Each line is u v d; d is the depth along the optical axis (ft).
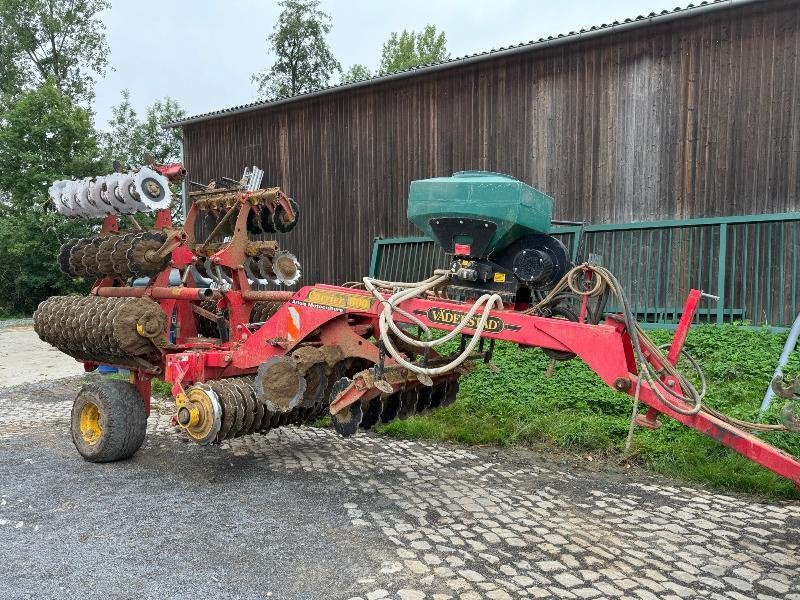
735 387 23.11
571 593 11.24
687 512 15.64
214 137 52.44
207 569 11.91
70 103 85.97
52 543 13.03
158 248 18.92
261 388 15.99
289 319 17.74
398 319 15.89
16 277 81.82
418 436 22.56
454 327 14.85
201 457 19.60
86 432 19.10
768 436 19.45
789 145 28.27
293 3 109.40
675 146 31.27
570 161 34.50
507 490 17.02
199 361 17.76
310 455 20.04
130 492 16.22
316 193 46.16
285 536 13.47
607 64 33.12
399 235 41.93
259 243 20.59
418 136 40.63
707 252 30.25
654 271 31.71
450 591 11.16
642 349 13.71
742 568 12.53
